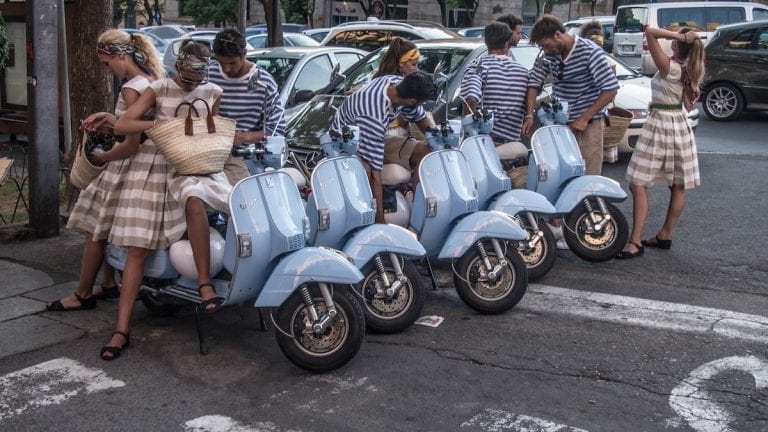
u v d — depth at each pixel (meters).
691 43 7.28
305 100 9.13
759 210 9.17
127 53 5.25
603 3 41.00
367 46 14.59
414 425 4.41
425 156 5.91
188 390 4.80
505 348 5.41
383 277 5.47
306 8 37.53
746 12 19.88
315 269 4.84
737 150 12.84
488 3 40.97
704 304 6.29
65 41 10.04
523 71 7.32
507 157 7.18
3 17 11.91
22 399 4.66
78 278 6.62
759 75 15.72
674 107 7.40
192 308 5.80
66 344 5.41
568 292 6.52
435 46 9.73
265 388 4.83
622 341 5.55
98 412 4.53
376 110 5.71
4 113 12.02
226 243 4.97
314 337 4.93
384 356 5.28
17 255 7.18
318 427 4.39
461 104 8.64
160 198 5.18
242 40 5.83
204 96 5.10
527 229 6.62
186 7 35.53
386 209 6.11
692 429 4.40
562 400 4.71
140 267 5.28
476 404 4.65
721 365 5.18
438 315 6.00
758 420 4.51
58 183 7.72
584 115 7.27
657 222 8.73
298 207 5.12
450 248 5.86
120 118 5.00
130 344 5.41
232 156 5.57
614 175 10.95
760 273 7.09
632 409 4.61
